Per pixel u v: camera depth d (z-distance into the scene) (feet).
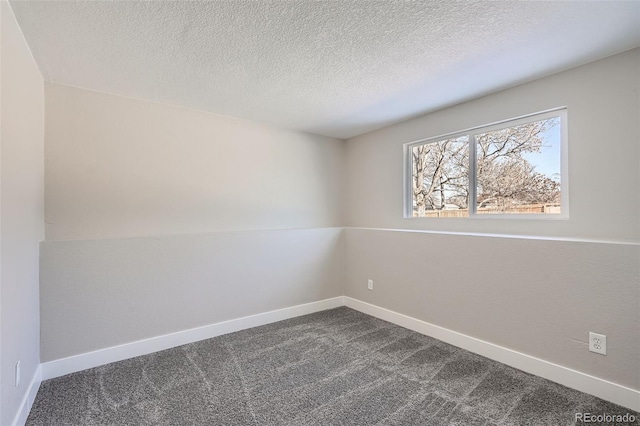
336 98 9.33
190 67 7.29
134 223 9.14
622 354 6.07
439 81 8.18
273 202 12.15
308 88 8.57
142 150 9.27
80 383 7.07
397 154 12.02
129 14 5.32
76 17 5.38
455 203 10.34
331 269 12.82
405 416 5.86
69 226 8.17
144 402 6.33
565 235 7.63
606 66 6.96
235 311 10.28
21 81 5.79
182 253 9.28
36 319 6.88
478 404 6.19
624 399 6.03
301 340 9.43
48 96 7.89
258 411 6.05
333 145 14.03
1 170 4.66
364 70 7.53
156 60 6.94
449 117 10.19
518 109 8.45
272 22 5.62
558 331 6.92
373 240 11.73
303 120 11.48
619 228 6.79
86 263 7.83
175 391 6.73
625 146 6.72
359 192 13.74
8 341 4.94
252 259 10.68
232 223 11.08
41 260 7.27
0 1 4.62
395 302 10.84
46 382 7.11
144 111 9.30
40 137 7.42
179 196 9.93
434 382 7.00
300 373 7.45
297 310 11.78
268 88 8.55
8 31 5.00
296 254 11.77
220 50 6.56
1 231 4.63
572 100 7.48
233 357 8.33
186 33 5.92
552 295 7.02
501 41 6.30
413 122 11.37
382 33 5.99
